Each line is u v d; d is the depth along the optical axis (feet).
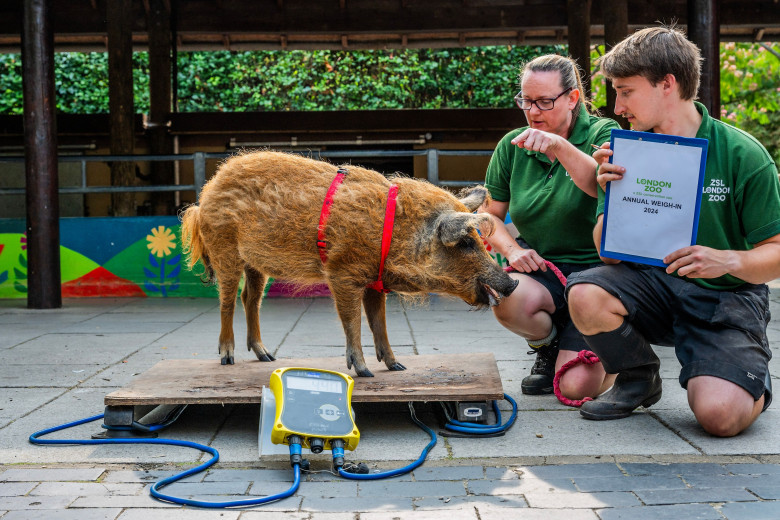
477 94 57.21
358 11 37.93
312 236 10.85
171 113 38.73
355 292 11.00
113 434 10.28
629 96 9.77
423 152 27.45
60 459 9.37
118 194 35.60
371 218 10.66
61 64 53.72
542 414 11.15
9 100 53.42
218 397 9.98
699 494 7.86
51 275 24.57
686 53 9.53
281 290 28.04
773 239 9.50
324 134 40.14
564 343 11.89
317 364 12.34
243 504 7.79
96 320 21.81
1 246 27.68
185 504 7.83
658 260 9.41
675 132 9.86
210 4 38.32
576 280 10.24
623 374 10.89
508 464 9.03
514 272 12.51
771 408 11.18
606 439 9.83
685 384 9.99
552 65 11.74
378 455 9.46
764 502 7.60
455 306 24.97
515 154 12.73
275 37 41.06
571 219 11.91
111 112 35.14
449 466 8.98
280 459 9.31
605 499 7.79
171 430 10.62
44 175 24.39
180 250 27.86
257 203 11.35
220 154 27.99
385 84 57.31
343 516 7.49
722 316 9.77
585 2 35.70
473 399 10.09
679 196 9.21
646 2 38.63
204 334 18.97
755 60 54.19
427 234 10.67
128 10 35.09
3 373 14.24
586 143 11.89
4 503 7.89
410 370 11.62
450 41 41.60
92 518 7.48
